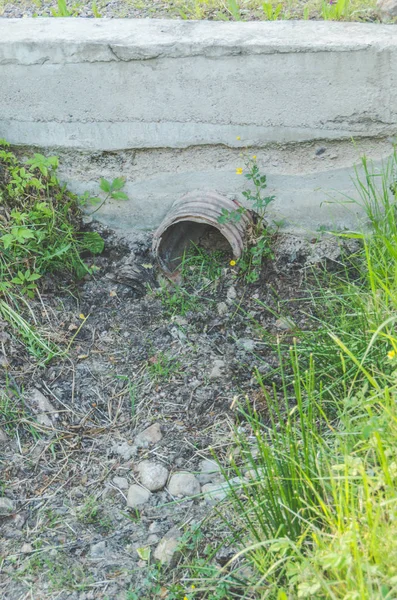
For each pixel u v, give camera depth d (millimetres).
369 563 1955
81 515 2475
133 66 3055
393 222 2914
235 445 2623
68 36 3088
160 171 3240
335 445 2314
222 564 2279
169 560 2322
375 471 2107
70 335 3002
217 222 3102
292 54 2953
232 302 3115
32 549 2389
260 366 2861
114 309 3125
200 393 2809
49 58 3090
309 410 2295
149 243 3318
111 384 2865
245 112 3080
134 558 2350
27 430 2705
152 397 2816
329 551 1976
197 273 3229
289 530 2180
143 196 3285
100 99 3137
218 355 2932
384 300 2719
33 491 2547
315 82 2992
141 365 2922
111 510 2488
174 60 3020
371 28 3037
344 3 3246
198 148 3176
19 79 3148
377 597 1835
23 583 2303
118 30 3133
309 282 3131
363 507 2080
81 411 2779
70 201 3244
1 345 2854
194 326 3047
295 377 2371
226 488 2449
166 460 2613
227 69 3010
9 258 3020
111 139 3203
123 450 2658
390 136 3059
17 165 3271
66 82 3125
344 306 2908
